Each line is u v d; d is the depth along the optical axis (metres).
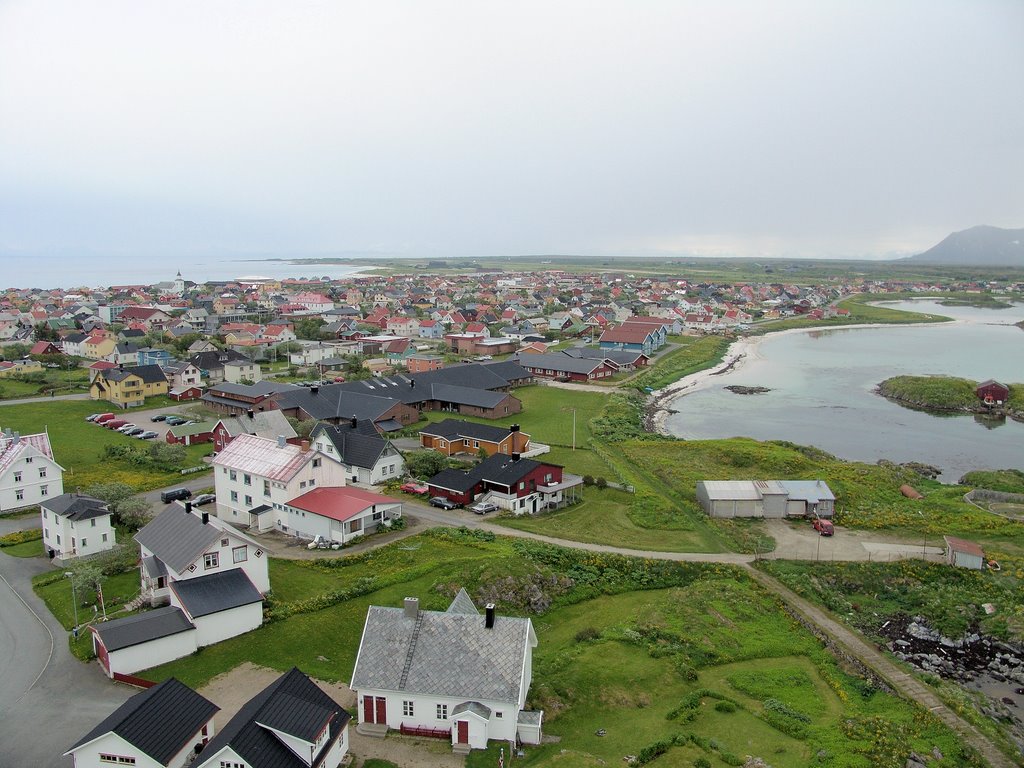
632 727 39.31
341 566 57.28
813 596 55.66
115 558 55.91
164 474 80.38
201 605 45.47
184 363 127.19
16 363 139.25
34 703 39.47
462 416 112.50
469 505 72.38
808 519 71.38
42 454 70.50
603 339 178.62
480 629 39.97
